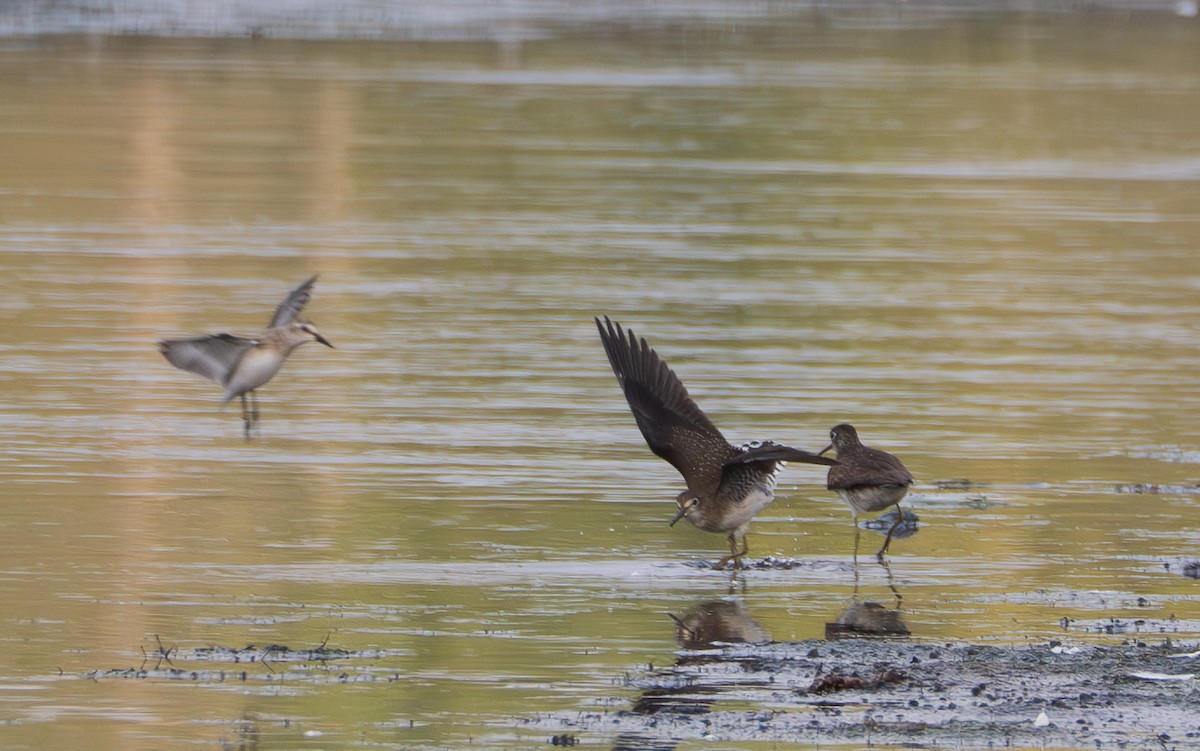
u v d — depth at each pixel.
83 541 12.80
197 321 20.30
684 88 40.97
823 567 12.59
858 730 9.16
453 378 18.28
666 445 12.16
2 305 20.77
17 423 16.20
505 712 9.52
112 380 17.86
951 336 20.67
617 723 9.31
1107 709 9.47
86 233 24.97
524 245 25.14
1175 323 21.61
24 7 49.94
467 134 34.28
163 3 51.56
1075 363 19.55
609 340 12.27
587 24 52.84
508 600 11.66
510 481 14.75
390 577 12.12
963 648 10.61
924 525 13.70
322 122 35.03
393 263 23.77
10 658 10.33
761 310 21.69
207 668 10.23
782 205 28.67
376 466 15.12
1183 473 15.31
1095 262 25.06
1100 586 12.12
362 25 50.47
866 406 17.48
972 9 60.97
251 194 28.12
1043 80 44.62
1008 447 16.12
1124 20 59.22
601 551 12.88
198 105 36.50
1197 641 10.86
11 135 32.22
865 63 46.78
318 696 9.76
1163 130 37.41
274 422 16.53
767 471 12.17
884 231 26.84
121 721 9.35
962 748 8.89
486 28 51.00
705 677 10.10
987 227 27.36
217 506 13.83
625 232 26.19
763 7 59.09
